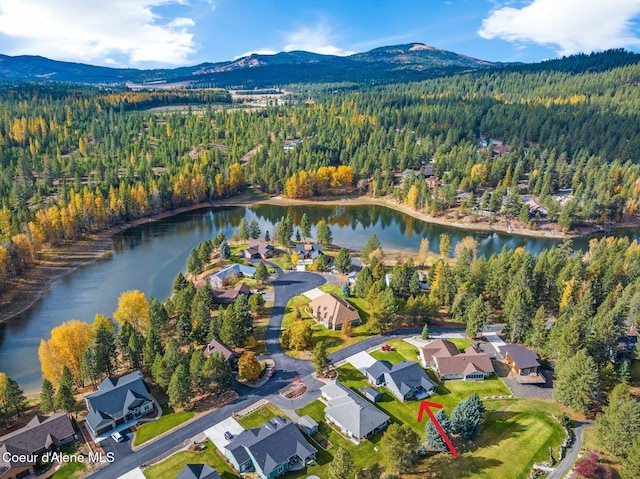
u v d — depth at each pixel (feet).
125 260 514.27
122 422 241.96
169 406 255.91
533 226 640.17
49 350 274.77
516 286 354.95
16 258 451.12
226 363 266.98
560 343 279.69
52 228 529.04
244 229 562.66
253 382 276.62
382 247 569.64
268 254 509.35
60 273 474.49
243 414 247.09
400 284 388.16
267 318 362.74
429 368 292.20
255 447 207.72
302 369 291.99
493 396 264.52
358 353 311.27
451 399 262.47
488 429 233.55
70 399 246.27
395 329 347.77
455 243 592.19
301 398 260.83
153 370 268.62
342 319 345.72
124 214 641.40
